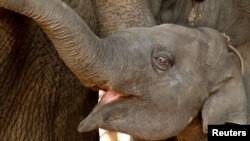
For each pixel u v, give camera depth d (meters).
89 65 4.00
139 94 4.30
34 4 3.71
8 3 3.65
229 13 5.59
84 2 4.57
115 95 4.27
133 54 4.26
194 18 5.53
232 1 5.58
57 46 3.90
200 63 4.63
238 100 4.78
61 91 4.65
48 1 3.77
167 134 4.46
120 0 4.87
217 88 4.72
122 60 4.18
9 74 4.23
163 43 4.44
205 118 4.70
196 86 4.57
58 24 3.80
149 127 4.38
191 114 4.59
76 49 3.91
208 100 4.71
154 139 4.43
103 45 4.10
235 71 4.80
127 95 4.28
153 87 4.36
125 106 4.28
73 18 3.86
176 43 4.52
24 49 4.27
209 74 4.68
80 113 4.92
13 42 4.12
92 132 5.22
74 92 4.77
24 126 4.52
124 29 4.59
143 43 4.35
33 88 4.46
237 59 4.95
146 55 4.32
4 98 4.30
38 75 4.45
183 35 4.61
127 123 4.30
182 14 5.54
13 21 4.06
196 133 4.97
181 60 4.51
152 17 5.01
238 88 4.79
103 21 4.86
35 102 4.51
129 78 4.21
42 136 4.64
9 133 4.45
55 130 4.76
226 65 4.76
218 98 4.73
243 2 5.59
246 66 5.28
